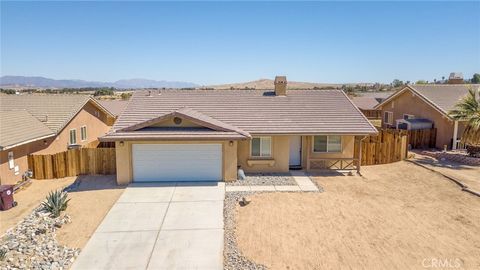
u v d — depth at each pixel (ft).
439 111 85.56
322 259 33.22
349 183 58.03
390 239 37.14
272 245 35.94
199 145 57.82
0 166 55.31
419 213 44.37
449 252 34.32
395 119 109.50
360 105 158.51
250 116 67.00
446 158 75.77
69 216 43.29
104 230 39.45
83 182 58.95
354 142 68.54
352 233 38.65
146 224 41.06
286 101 72.90
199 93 76.13
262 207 46.37
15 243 34.55
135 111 68.39
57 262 32.12
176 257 33.53
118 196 51.21
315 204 47.65
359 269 31.50
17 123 68.64
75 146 82.43
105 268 31.63
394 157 73.20
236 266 32.01
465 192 52.26
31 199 51.39
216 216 43.34
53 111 83.61
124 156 57.11
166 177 58.39
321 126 63.87
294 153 67.82
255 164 64.03
